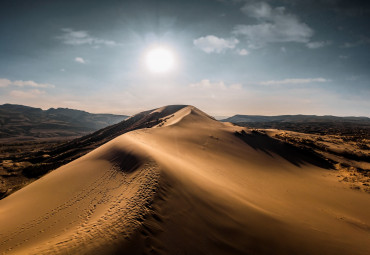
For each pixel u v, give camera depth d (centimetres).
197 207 1325
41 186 2083
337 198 2236
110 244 897
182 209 1262
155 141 3475
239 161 3316
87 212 1352
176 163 2142
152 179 1548
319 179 3009
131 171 1934
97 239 930
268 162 3553
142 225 1038
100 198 1548
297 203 1975
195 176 1870
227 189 1817
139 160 2083
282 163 3625
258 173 2891
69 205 1545
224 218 1283
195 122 5884
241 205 1498
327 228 1455
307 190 2427
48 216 1407
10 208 1647
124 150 2581
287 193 2245
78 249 867
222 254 1012
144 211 1151
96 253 845
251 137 4872
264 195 2041
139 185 1507
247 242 1119
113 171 2105
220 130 5134
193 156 3047
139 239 952
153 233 1012
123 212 1154
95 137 9588
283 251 1093
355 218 1775
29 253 890
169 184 1506
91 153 3123
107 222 1074
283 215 1532
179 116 7375
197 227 1145
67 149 8250
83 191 1786
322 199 2172
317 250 1137
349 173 3319
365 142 6284
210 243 1059
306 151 4344
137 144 2692
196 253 976
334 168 3775
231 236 1141
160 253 917
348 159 4322
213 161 3030
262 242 1138
